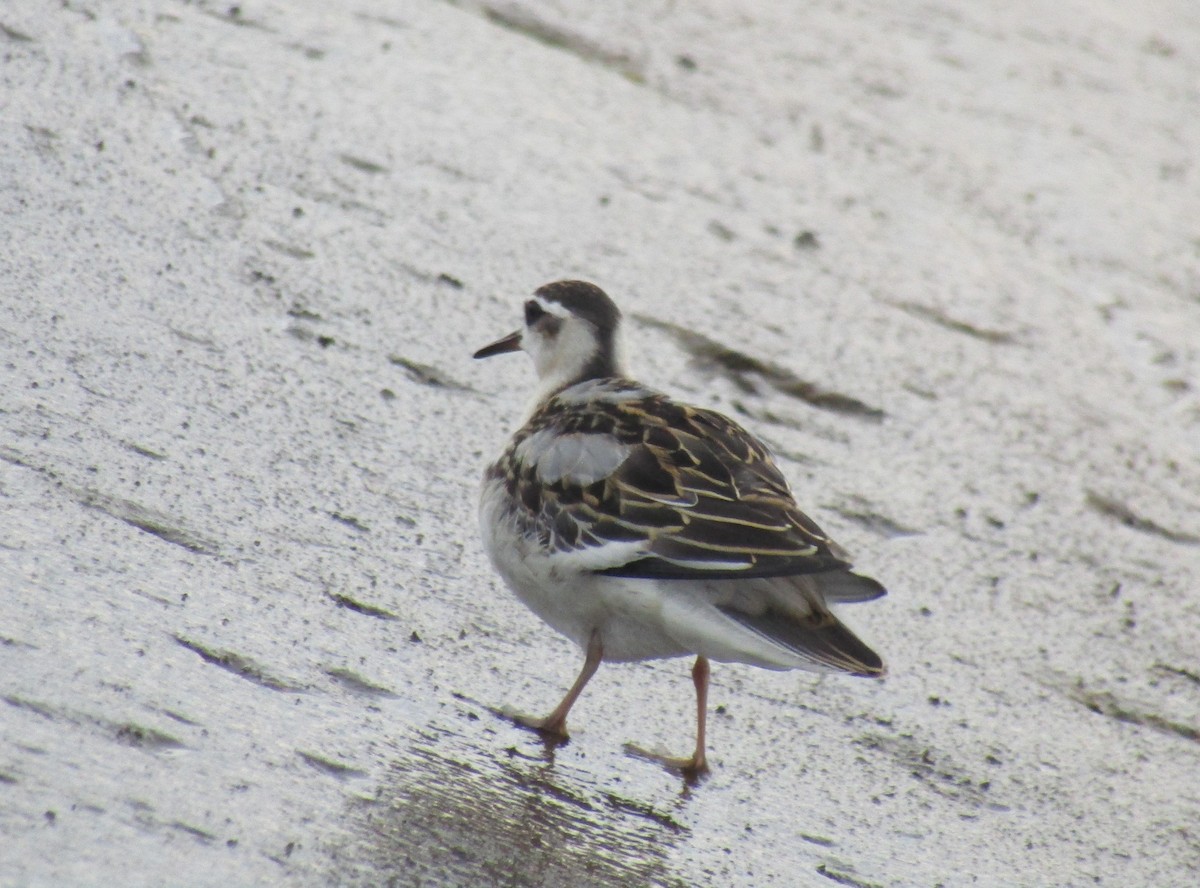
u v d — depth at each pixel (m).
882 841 9.75
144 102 16.42
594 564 10.06
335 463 12.30
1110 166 22.83
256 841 7.82
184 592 10.03
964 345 17.31
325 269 14.90
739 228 18.16
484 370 14.33
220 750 8.52
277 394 12.90
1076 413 16.69
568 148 18.58
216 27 18.47
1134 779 11.28
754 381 15.57
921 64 24.50
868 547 13.56
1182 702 12.48
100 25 17.58
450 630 10.84
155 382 12.41
